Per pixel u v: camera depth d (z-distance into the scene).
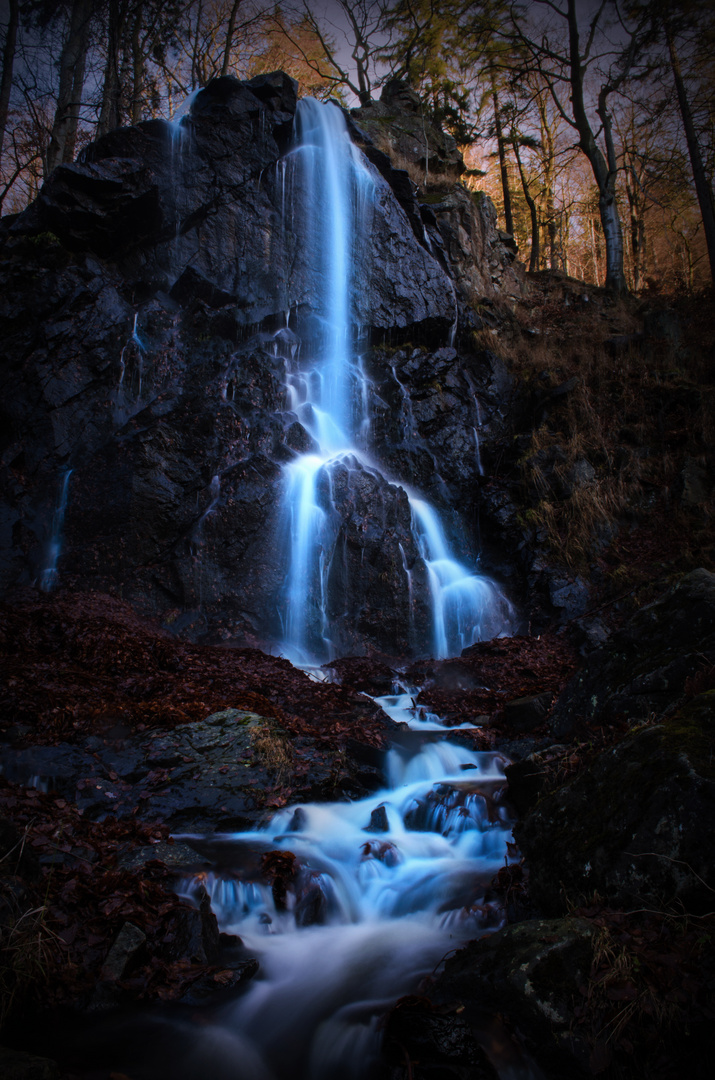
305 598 10.95
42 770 5.37
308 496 11.45
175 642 9.41
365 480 11.80
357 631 11.02
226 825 5.25
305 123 14.31
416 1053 2.88
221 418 11.63
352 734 7.09
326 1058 3.09
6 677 6.74
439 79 21.58
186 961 3.58
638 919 3.13
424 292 14.68
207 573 10.64
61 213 12.26
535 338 15.84
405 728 7.75
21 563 10.22
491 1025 2.99
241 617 10.59
